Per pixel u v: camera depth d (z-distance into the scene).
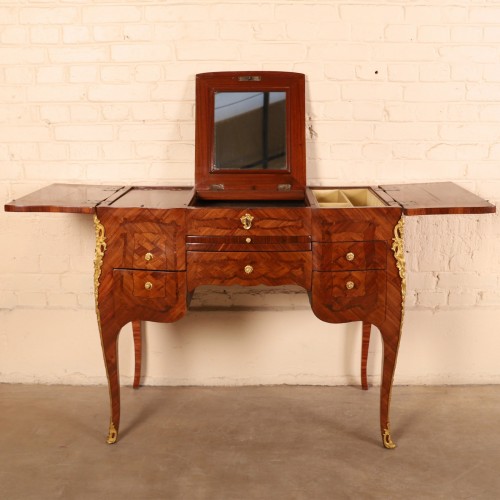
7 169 3.06
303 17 2.91
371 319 2.55
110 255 2.52
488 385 3.19
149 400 3.04
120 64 2.96
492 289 3.14
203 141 2.85
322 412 2.93
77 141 3.04
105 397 3.08
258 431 2.76
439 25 2.92
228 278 2.52
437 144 3.03
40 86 2.98
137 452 2.60
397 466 2.50
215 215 2.47
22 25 2.93
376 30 2.93
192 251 2.50
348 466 2.50
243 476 2.44
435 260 3.11
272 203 2.85
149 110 3.00
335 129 3.01
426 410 2.94
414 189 2.80
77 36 2.94
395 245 2.48
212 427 2.80
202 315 3.12
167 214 2.47
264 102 2.85
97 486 2.38
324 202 2.90
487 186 3.07
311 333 3.14
